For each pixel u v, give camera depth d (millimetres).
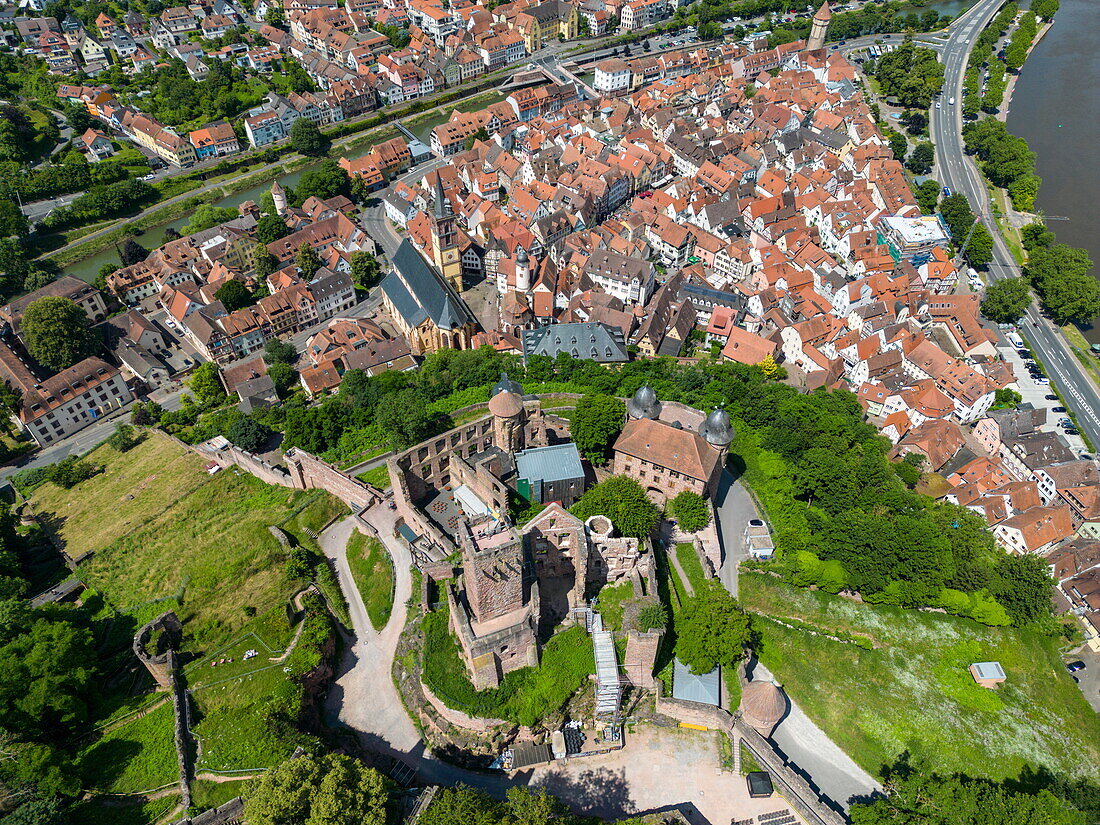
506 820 82250
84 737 104000
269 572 127062
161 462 175375
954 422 184625
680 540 128500
